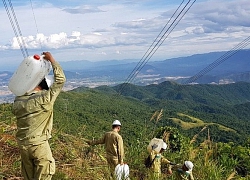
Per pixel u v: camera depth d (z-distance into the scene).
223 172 6.63
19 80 3.50
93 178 5.54
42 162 3.57
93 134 7.58
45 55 3.64
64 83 3.66
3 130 6.34
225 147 7.89
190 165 5.73
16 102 3.55
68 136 7.29
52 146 6.21
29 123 3.51
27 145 3.50
